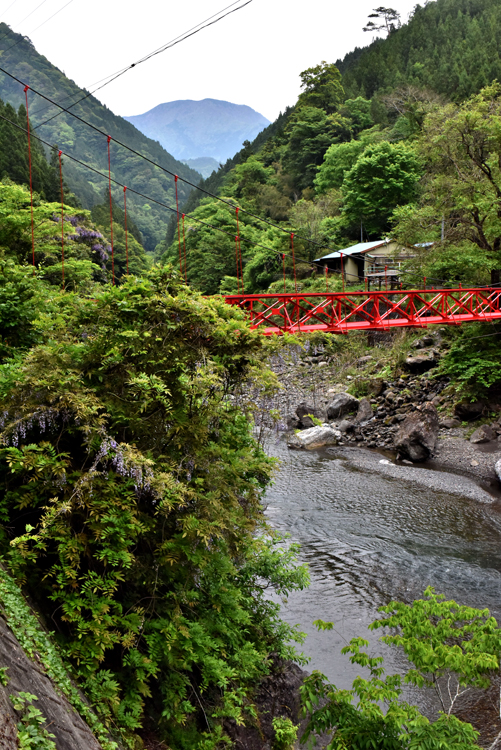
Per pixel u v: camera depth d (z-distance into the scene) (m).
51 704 4.63
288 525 16.53
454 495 18.89
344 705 6.18
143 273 7.89
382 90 84.00
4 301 9.89
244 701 7.74
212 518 7.02
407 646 6.23
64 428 6.59
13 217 18.70
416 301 33.12
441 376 28.36
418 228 30.03
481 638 6.13
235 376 8.00
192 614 7.40
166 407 6.75
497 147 25.77
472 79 72.94
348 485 20.17
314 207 56.03
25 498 6.18
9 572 5.91
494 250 26.94
